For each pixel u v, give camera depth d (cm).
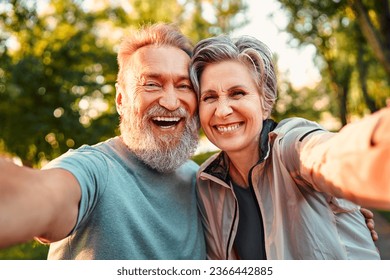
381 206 41
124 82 82
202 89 78
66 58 368
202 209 85
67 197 55
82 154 68
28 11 367
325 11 432
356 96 767
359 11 383
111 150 76
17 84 333
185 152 80
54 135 350
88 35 418
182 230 78
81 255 69
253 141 79
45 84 348
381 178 40
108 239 68
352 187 44
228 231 82
